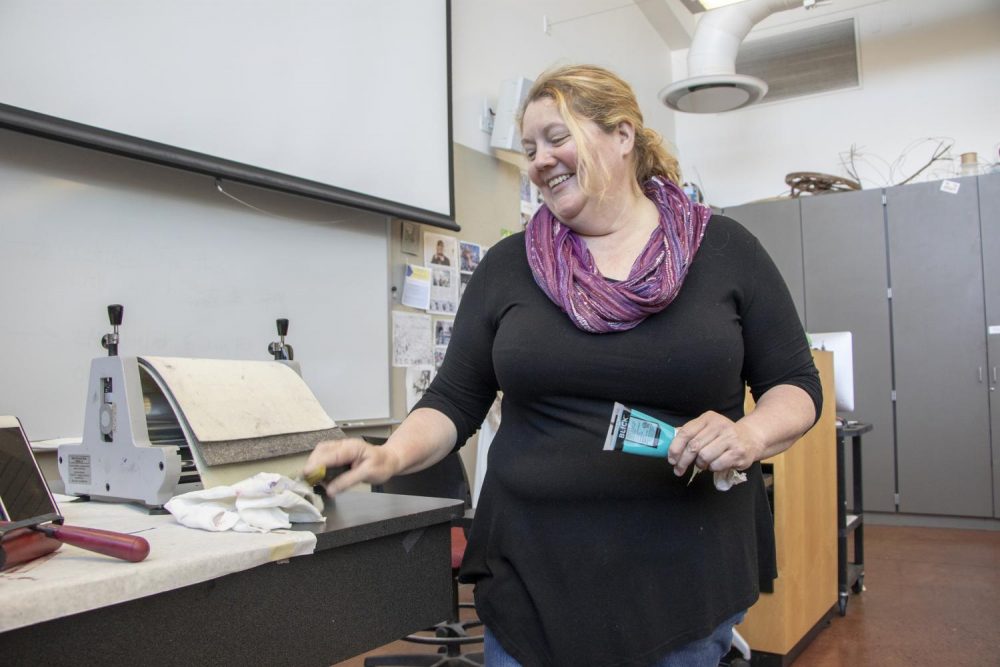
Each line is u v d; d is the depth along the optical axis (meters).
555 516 0.98
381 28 2.82
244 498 0.94
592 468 0.96
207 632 0.83
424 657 2.30
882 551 4.07
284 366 1.26
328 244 2.65
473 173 3.51
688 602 0.94
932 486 4.66
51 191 1.86
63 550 0.82
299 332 2.52
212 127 2.18
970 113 5.09
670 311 0.96
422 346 3.13
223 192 2.27
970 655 2.54
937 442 4.66
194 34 2.14
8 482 0.86
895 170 5.27
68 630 0.71
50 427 1.83
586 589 0.95
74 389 1.88
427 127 3.03
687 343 0.94
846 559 2.99
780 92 5.62
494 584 1.02
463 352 1.12
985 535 4.41
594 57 4.74
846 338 3.20
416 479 2.22
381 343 2.87
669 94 4.12
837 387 3.19
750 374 1.06
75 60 1.85
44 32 1.79
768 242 5.13
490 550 1.04
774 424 0.91
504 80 3.58
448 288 3.30
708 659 0.97
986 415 4.56
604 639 0.94
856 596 3.25
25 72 1.75
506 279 1.07
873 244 4.85
